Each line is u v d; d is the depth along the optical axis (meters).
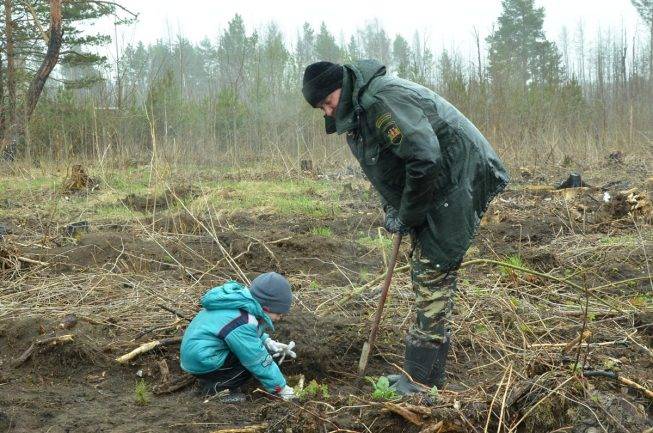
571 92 20.22
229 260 6.32
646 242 7.65
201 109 14.73
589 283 6.44
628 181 13.39
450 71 18.22
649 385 3.71
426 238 3.79
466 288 5.92
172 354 4.56
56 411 3.87
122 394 4.16
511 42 44.06
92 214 10.20
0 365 4.48
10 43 21.80
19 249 7.25
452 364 4.63
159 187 11.30
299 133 16.31
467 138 3.65
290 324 4.70
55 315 5.17
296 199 11.62
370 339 4.15
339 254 7.43
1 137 16.38
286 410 3.64
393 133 3.50
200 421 3.70
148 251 7.20
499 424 3.28
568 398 3.42
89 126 15.35
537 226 8.96
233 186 12.73
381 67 3.65
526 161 16.52
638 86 24.45
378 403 3.56
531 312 5.36
